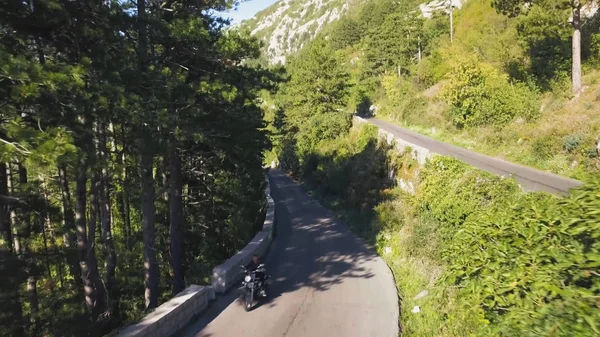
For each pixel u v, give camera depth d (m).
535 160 18.81
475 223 6.94
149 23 11.41
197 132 12.16
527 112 23.56
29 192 12.39
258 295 10.79
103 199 16.56
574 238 4.92
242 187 21.83
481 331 5.18
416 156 22.09
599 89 20.34
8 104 8.15
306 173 46.62
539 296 4.72
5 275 10.53
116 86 9.41
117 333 7.49
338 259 15.12
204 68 14.52
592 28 26.58
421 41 64.75
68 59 10.67
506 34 35.53
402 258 13.96
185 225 20.56
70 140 7.75
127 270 20.25
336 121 45.03
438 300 9.33
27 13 9.15
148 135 11.48
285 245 17.95
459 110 28.55
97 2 9.99
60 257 13.91
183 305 9.21
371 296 10.95
